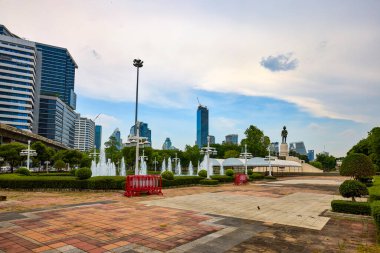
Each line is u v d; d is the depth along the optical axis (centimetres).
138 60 2397
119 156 6581
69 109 15912
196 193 1984
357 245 751
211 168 4884
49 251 666
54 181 1980
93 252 666
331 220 1072
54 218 1020
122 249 691
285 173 6512
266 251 695
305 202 1588
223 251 691
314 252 692
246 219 1074
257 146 7250
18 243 723
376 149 2817
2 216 1048
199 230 886
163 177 2448
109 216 1072
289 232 881
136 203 1422
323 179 4541
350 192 1191
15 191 1944
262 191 2239
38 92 12888
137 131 2241
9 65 10769
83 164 5269
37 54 12962
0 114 10462
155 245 729
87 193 1845
